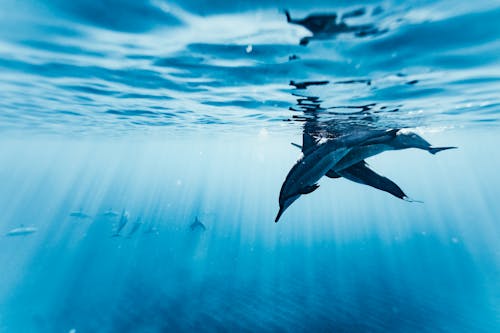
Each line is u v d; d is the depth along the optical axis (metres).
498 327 16.92
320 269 28.22
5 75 7.95
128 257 33.19
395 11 3.86
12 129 22.86
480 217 82.50
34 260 32.91
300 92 8.00
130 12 4.24
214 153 59.00
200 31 4.75
